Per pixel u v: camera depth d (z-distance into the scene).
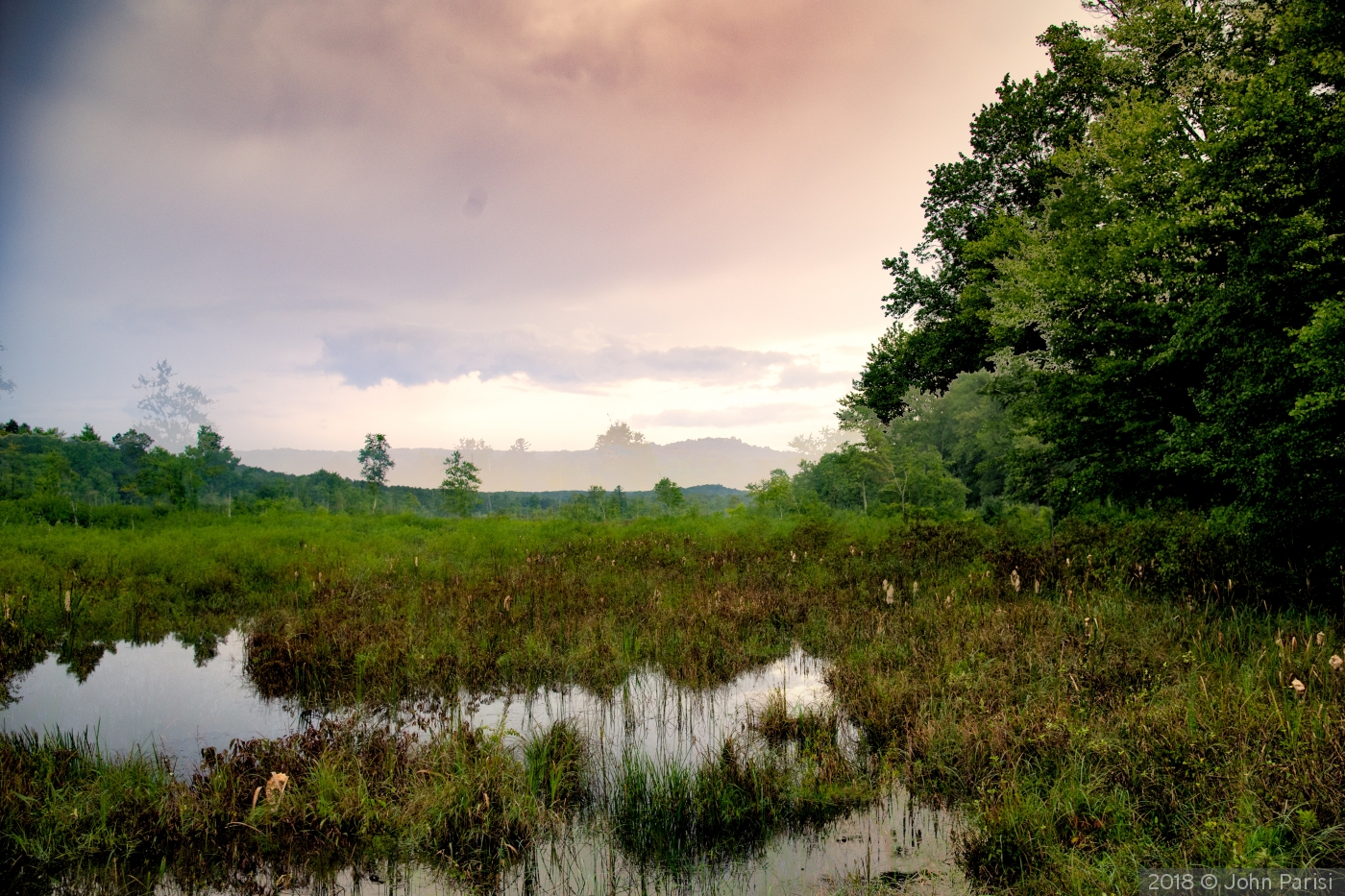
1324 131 8.48
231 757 5.36
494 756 5.14
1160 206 10.44
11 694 7.25
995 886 3.83
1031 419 15.20
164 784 4.91
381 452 46.94
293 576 12.99
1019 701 6.02
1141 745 4.75
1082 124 15.35
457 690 7.16
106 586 11.74
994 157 17.30
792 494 36.53
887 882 3.95
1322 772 4.04
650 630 9.03
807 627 9.23
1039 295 12.13
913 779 5.04
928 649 7.65
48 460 32.56
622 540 20.53
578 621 9.39
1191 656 6.43
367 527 28.30
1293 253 8.41
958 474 41.00
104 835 4.31
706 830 4.53
